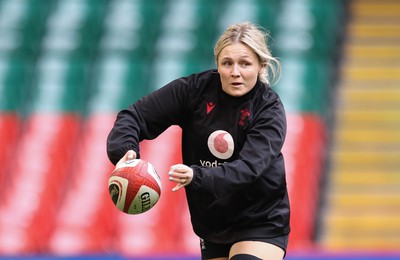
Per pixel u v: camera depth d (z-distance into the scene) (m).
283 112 15.66
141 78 56.56
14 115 54.16
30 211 47.53
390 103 53.97
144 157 49.41
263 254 15.67
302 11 59.69
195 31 59.00
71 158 51.03
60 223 46.31
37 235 45.81
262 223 15.90
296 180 48.06
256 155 15.01
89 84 56.22
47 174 50.03
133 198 15.03
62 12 60.81
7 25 59.62
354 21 59.75
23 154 51.34
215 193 14.73
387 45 58.25
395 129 52.06
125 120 15.91
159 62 57.34
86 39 58.94
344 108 53.53
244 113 15.52
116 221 46.06
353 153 50.44
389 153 50.56
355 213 46.81
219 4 60.50
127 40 58.78
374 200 47.69
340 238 45.41
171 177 14.55
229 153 15.64
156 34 59.00
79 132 52.69
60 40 58.94
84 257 34.88
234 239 16.06
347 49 57.75
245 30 15.36
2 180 50.09
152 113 16.00
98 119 53.69
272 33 58.06
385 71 56.25
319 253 35.34
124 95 55.53
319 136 51.09
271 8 59.81
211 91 15.80
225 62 15.36
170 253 35.38
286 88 54.59
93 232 45.72
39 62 57.53
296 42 57.66
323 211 46.75
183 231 45.47
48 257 34.88
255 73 15.41
